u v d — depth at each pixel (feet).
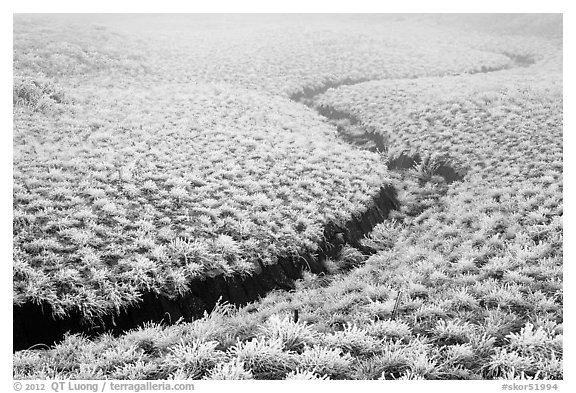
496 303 32.40
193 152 60.59
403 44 146.20
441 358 26.63
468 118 76.18
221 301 36.35
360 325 30.55
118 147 57.16
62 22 121.60
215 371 25.16
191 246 38.88
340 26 176.65
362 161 67.21
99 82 85.05
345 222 50.19
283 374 25.50
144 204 44.98
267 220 46.14
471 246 42.93
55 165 48.60
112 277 33.76
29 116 60.85
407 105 85.66
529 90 84.02
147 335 29.27
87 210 40.75
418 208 58.34
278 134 72.69
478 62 132.36
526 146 64.18
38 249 34.63
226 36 149.07
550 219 45.01
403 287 35.22
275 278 40.34
